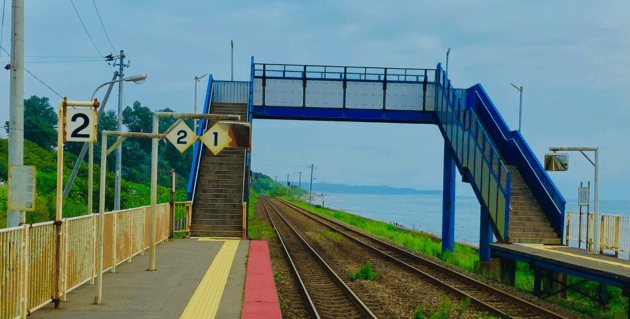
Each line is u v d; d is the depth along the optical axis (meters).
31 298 7.69
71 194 25.22
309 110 25.14
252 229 29.48
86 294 9.41
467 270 17.80
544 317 10.27
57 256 8.45
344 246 23.14
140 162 99.00
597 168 15.10
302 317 9.65
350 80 25.28
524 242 17.12
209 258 14.70
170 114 12.45
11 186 7.46
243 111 27.88
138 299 9.14
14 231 6.93
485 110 24.11
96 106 8.41
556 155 16.12
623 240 13.84
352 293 11.48
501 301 11.72
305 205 92.62
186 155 119.44
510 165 21.11
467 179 21.58
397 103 25.42
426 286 13.40
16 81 10.17
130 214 13.76
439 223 85.44
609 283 11.50
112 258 11.89
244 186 22.77
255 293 9.98
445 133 24.09
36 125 77.81
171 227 19.73
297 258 18.64
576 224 16.47
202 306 8.75
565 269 13.12
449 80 23.58
